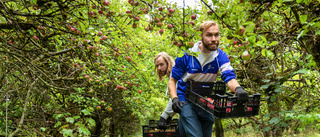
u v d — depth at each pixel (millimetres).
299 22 2596
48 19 2215
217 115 1720
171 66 2854
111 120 10250
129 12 2342
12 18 2133
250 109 1822
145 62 5254
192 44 1619
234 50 2398
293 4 2307
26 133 3129
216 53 2070
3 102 3379
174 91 2145
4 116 3193
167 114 2627
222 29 2283
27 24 2320
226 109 1737
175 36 1819
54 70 3770
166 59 2846
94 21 2402
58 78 2947
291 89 4461
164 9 1916
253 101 1828
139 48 3242
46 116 4461
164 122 2625
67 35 2895
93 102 4430
